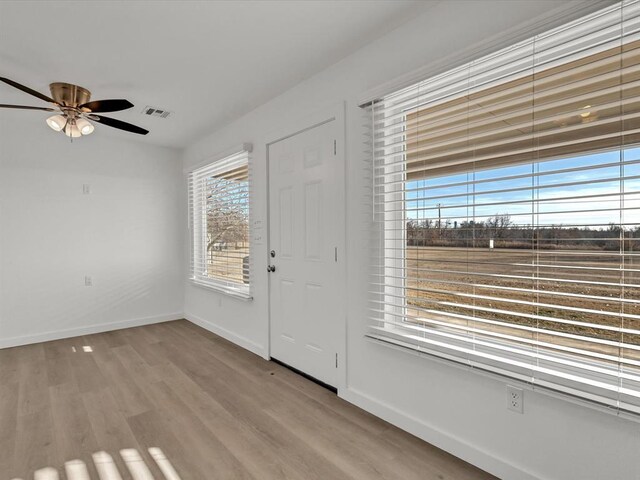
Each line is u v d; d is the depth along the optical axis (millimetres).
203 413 2293
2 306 3629
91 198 4129
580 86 1394
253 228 3422
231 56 2354
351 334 2402
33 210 3791
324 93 2549
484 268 1767
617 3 1256
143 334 4086
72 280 4016
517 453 1594
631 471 1303
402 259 2072
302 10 1872
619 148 1330
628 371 1390
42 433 2074
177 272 4785
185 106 3236
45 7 1812
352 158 2344
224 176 3971
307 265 2775
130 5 1814
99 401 2463
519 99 1550
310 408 2346
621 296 1338
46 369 3045
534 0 1493
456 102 1906
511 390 1604
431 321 1935
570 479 1443
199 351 3498
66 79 2645
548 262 1545
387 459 1818
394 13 1907
